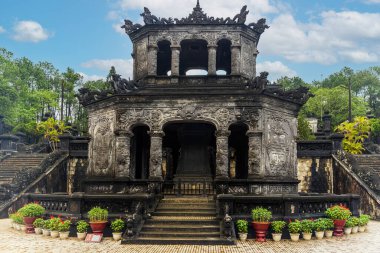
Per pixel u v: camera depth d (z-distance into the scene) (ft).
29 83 221.66
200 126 77.77
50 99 204.44
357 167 84.53
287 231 52.16
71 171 97.35
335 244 48.70
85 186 70.69
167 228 51.78
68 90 203.72
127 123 67.36
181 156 77.56
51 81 228.84
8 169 99.60
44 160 90.68
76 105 223.30
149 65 74.08
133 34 78.13
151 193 60.70
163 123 66.39
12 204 76.84
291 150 71.51
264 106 66.49
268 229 51.70
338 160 89.81
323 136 112.98
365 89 261.44
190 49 81.76
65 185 95.71
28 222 57.72
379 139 160.66
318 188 92.12
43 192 85.97
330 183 91.66
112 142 69.36
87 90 75.25
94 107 74.59
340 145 92.84
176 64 73.51
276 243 49.14
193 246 46.91
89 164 73.82
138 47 77.46
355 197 62.75
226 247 46.32
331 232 54.65
